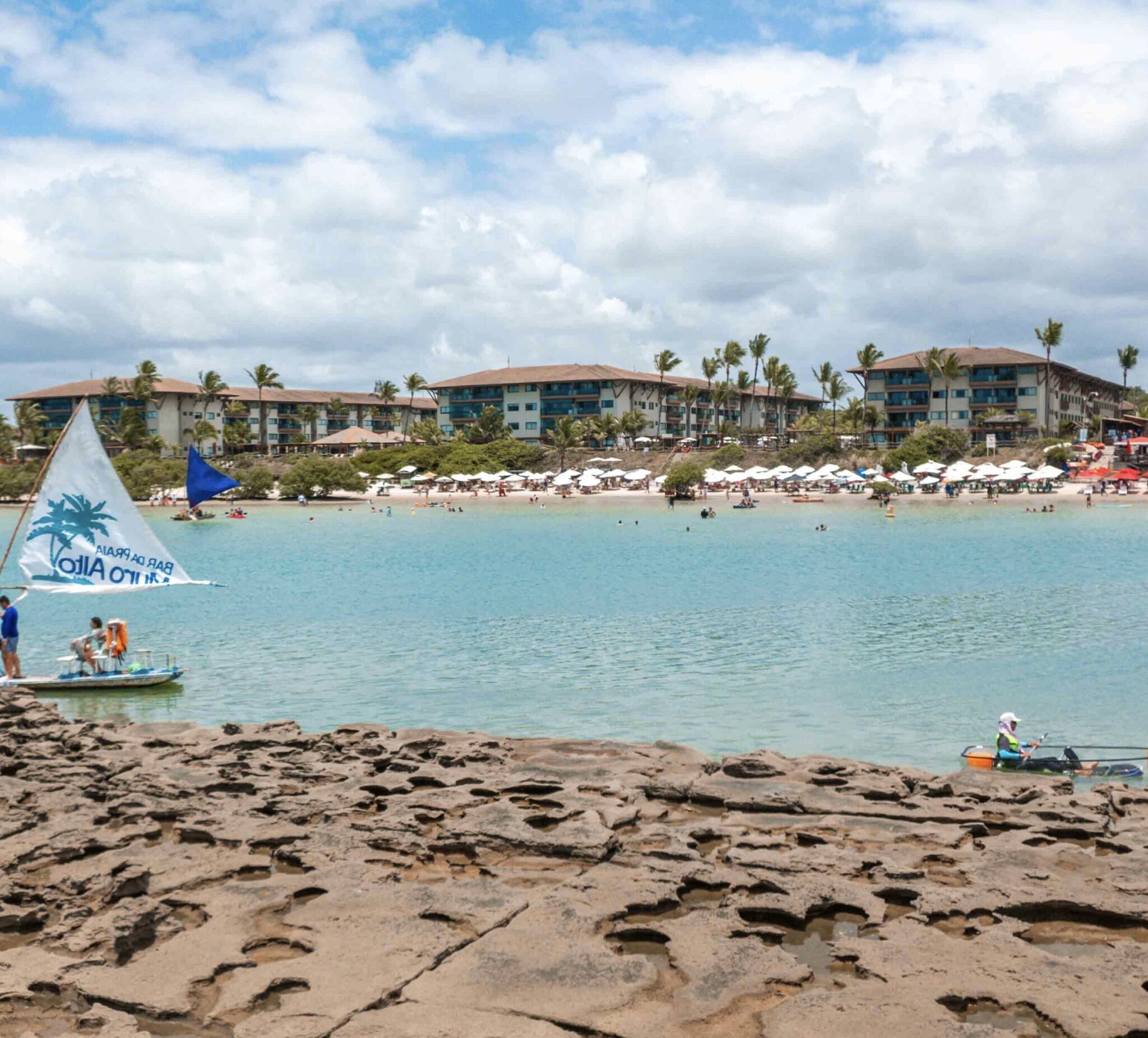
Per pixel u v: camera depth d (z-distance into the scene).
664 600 49.12
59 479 30.34
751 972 10.19
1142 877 12.62
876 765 18.53
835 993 9.68
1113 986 9.80
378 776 17.84
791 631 39.19
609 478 170.38
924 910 11.73
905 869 12.95
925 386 179.50
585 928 11.26
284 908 12.12
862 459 165.12
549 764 18.88
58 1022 9.55
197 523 124.38
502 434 196.50
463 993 9.85
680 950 10.72
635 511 134.88
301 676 31.39
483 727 24.69
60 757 19.62
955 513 116.19
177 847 14.30
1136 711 25.58
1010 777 17.92
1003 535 87.06
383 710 26.75
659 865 13.23
